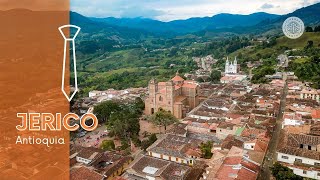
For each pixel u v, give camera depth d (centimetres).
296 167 7438
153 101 14625
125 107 14925
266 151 8675
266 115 11688
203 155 8931
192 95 15250
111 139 11881
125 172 8519
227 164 7075
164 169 7956
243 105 13312
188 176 7650
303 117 11031
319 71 18800
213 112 13012
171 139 10225
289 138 8875
